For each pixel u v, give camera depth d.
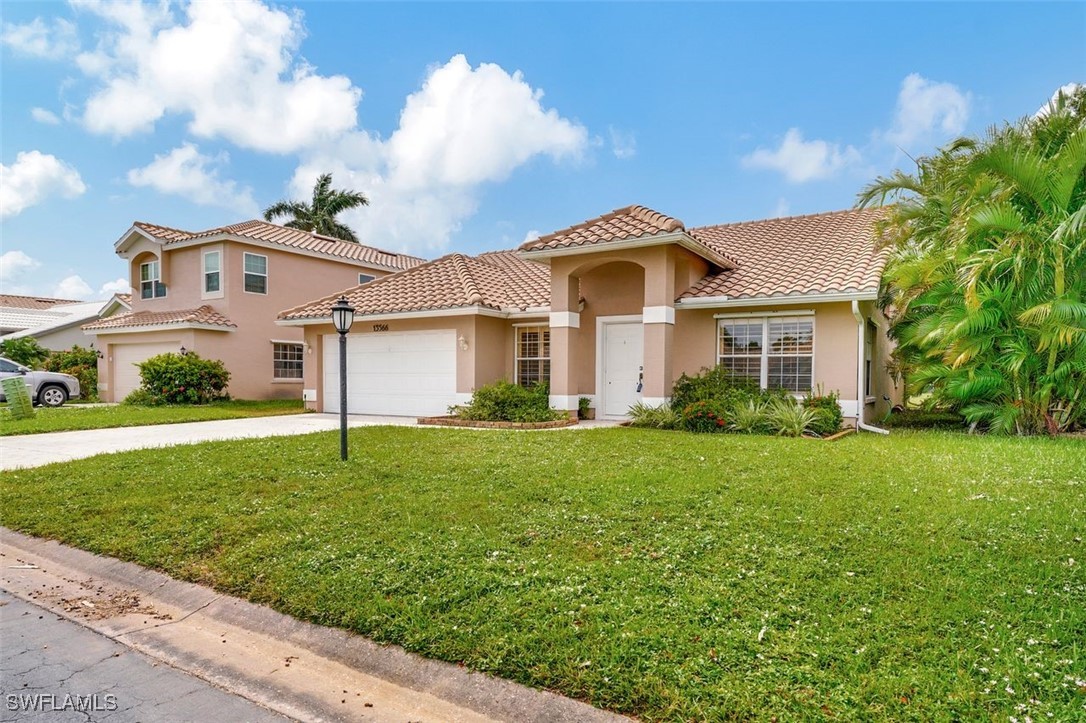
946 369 11.72
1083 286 10.80
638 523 5.47
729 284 13.26
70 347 32.94
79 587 5.03
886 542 4.84
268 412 17.97
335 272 25.36
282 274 23.45
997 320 11.05
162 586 4.88
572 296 14.16
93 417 15.98
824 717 2.75
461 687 3.30
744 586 4.08
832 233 15.91
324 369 18.08
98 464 8.77
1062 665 3.07
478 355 15.20
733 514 5.64
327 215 38.69
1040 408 11.39
